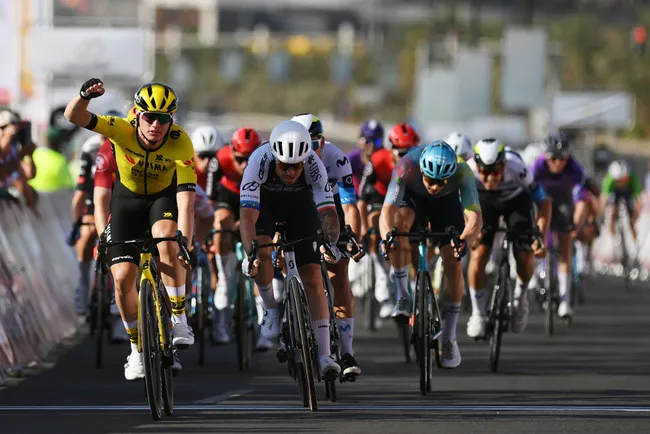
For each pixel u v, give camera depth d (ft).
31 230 106.32
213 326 100.89
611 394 77.92
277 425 65.16
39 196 115.14
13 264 94.73
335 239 71.00
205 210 93.15
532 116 410.93
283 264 73.51
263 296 74.18
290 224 73.97
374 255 109.29
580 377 87.04
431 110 403.54
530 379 85.87
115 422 66.23
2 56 201.57
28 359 92.22
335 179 80.79
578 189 140.97
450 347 82.84
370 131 110.22
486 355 100.89
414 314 78.07
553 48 367.45
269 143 72.33
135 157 70.18
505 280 90.94
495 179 91.45
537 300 119.85
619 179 174.40
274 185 72.84
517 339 114.11
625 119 334.85
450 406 72.43
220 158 96.78
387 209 83.41
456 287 82.17
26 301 96.84
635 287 176.45
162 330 68.08
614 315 137.18
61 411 70.54
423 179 79.87
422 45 494.59
